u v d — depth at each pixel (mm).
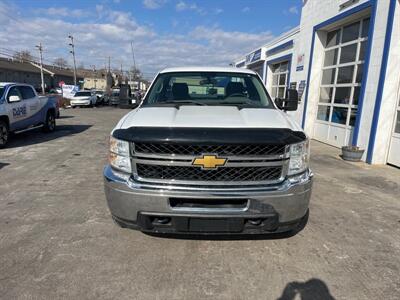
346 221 4055
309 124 11391
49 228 3703
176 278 2783
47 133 11992
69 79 87188
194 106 3771
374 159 7375
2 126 8844
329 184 5645
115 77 85750
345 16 8844
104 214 4121
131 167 2861
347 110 9188
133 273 2840
